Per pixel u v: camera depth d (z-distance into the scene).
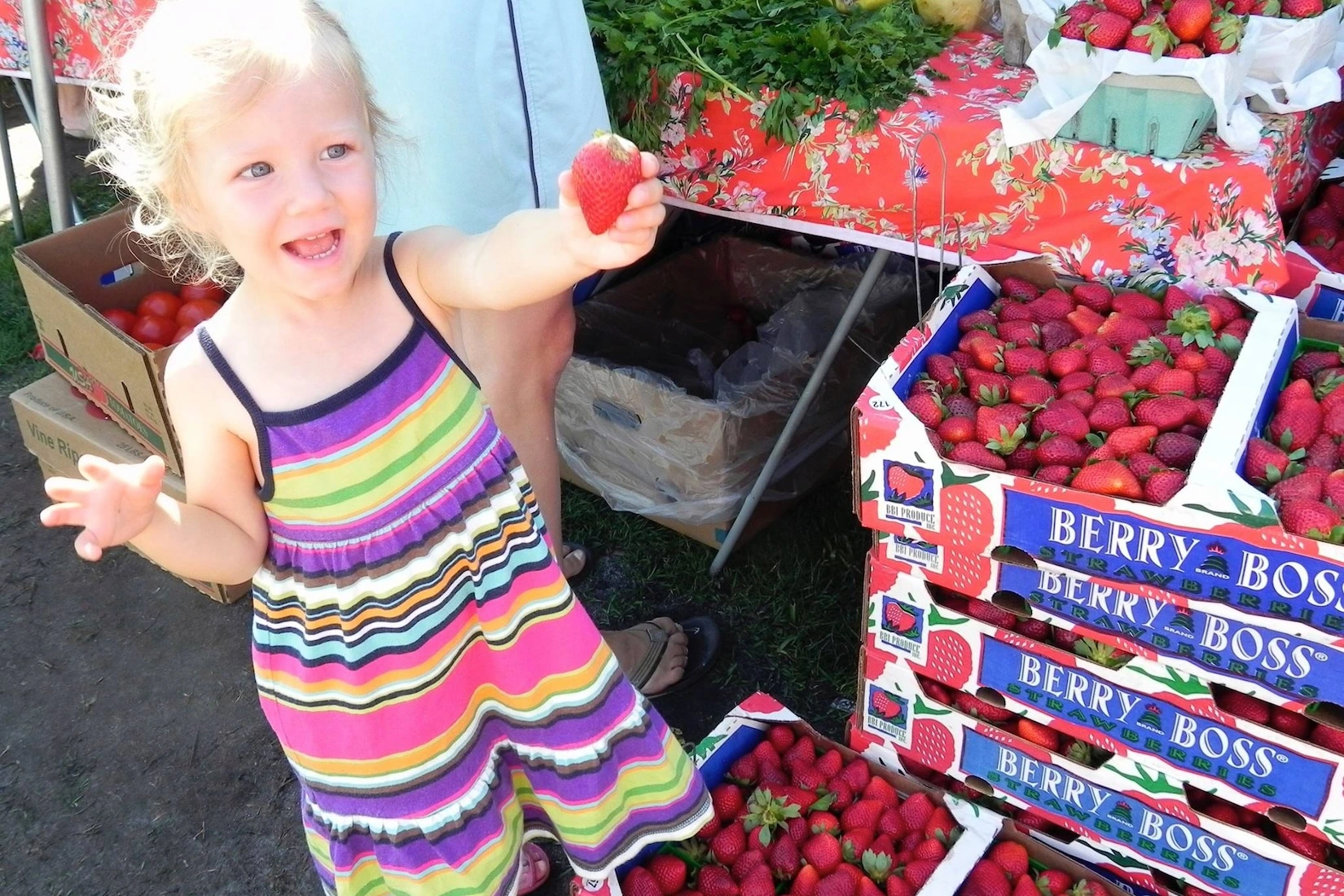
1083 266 2.01
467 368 1.47
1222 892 1.77
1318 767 1.56
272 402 1.33
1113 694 1.71
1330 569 1.41
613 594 2.70
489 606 1.48
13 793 2.29
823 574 2.70
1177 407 1.71
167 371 1.36
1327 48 2.02
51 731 2.43
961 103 2.11
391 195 1.91
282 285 1.27
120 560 2.86
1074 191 1.95
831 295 2.94
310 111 1.20
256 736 2.39
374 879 1.60
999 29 2.51
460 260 1.37
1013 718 1.95
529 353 2.01
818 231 2.25
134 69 1.21
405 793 1.49
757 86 2.18
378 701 1.43
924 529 1.75
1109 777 1.80
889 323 2.98
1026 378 1.84
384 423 1.36
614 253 1.17
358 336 1.37
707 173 2.32
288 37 1.19
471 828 1.55
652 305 3.23
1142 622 1.62
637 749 1.64
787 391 2.64
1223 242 1.86
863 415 1.72
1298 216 2.44
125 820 2.23
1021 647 1.78
